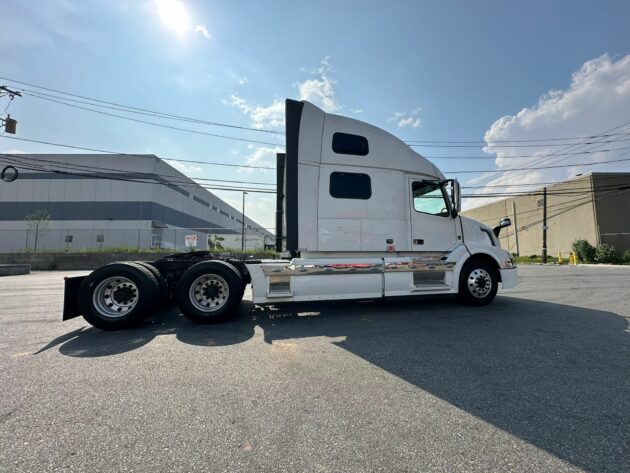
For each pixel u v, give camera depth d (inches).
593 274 599.8
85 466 73.7
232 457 77.2
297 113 238.2
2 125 703.7
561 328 197.3
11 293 366.9
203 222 2202.3
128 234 1136.8
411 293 243.8
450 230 266.1
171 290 246.8
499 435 86.8
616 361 141.6
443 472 72.1
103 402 105.0
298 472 71.9
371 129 254.1
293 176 233.0
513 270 271.4
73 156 1605.6
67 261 868.0
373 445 82.0
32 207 1578.5
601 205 1160.8
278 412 98.6
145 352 156.3
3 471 71.9
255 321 221.9
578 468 73.5
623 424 92.0
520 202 1552.7
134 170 1619.1
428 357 147.4
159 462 75.3
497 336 180.5
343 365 138.3
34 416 96.1
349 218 240.4
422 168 264.2
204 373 129.6
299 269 225.0
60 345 168.1
